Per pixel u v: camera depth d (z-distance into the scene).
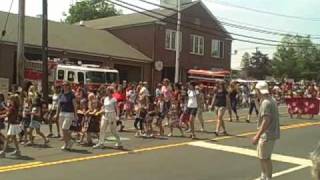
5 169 12.59
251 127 23.09
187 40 52.12
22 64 23.52
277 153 16.27
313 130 22.58
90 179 11.64
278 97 41.44
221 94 20.25
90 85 31.08
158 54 49.44
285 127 23.47
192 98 19.25
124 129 21.56
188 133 20.62
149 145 17.20
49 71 30.72
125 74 47.72
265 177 10.83
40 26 42.81
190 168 13.39
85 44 43.94
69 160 14.06
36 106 16.62
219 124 20.17
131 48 49.78
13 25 39.19
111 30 51.97
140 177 12.04
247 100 38.50
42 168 12.85
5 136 15.81
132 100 26.69
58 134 18.61
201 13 53.59
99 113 16.80
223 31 55.69
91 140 17.22
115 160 14.27
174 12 50.88
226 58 56.25
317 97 31.27
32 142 16.62
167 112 20.72
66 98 15.70
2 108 16.47
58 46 40.06
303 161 14.98
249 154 15.88
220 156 15.44
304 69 105.81
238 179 12.14
